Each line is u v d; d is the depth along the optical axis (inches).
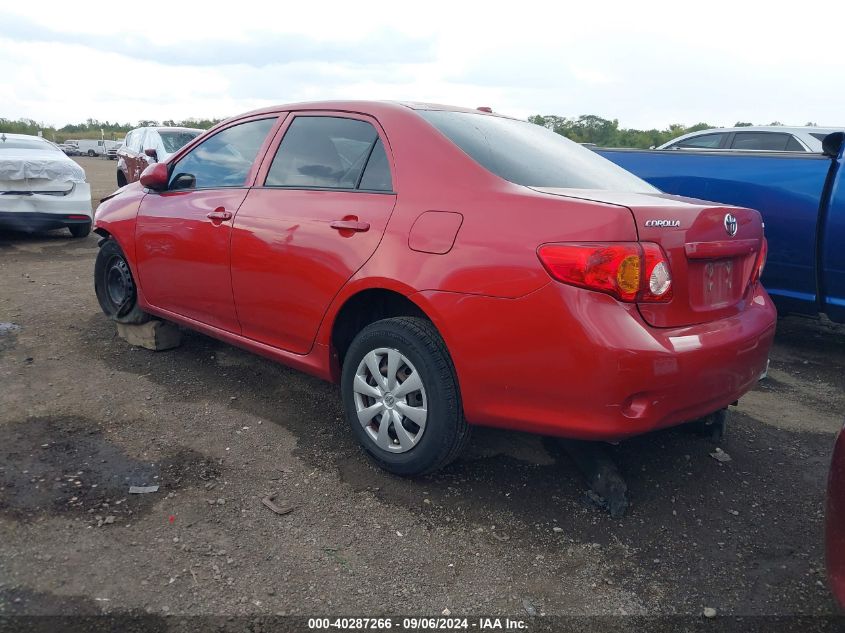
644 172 236.8
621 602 95.0
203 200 158.1
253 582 95.2
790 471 134.8
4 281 264.5
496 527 110.9
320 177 137.2
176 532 105.0
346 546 104.2
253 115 159.2
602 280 97.0
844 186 190.1
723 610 94.3
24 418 140.3
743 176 212.1
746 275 122.2
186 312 165.6
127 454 128.0
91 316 216.4
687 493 124.2
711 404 109.3
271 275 138.5
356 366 125.8
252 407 151.8
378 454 124.1
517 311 102.2
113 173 1092.5
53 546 99.5
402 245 116.3
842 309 198.1
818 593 98.4
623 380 96.7
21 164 338.3
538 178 119.0
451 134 124.3
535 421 104.5
